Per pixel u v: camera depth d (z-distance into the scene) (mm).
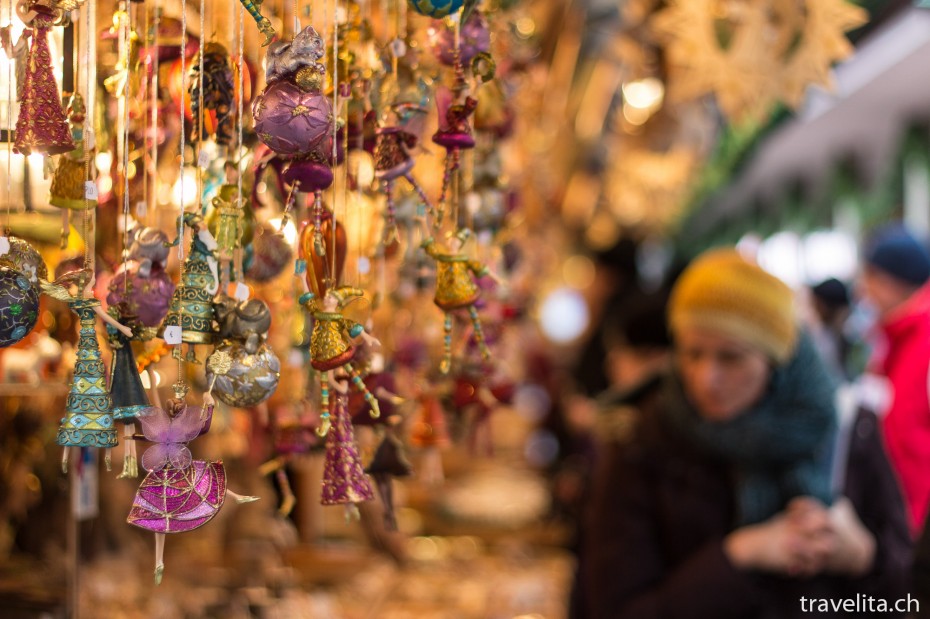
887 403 2744
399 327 1630
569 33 3656
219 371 859
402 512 3273
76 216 1112
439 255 1108
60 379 1214
